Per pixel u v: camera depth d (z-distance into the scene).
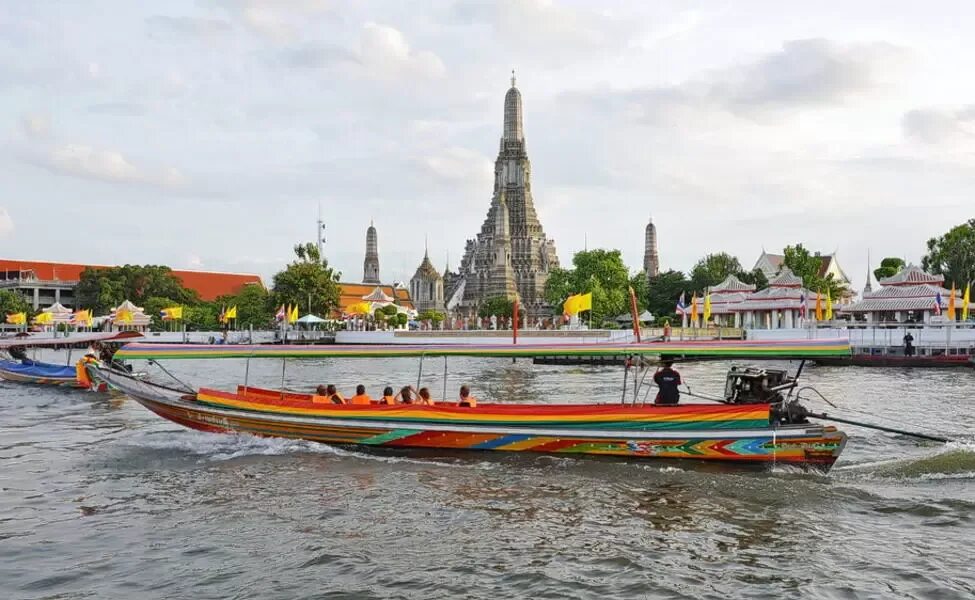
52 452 22.27
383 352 22.50
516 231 163.25
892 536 14.28
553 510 16.05
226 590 11.91
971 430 25.64
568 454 20.86
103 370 25.67
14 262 154.12
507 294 145.38
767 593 11.71
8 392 38.50
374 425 21.70
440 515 15.71
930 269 102.75
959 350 59.94
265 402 22.86
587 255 108.56
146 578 12.39
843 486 17.78
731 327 90.69
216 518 15.57
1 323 126.44
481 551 13.53
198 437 23.80
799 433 18.97
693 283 125.69
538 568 12.70
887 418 28.50
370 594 11.71
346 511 16.02
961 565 12.80
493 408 21.19
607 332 75.50
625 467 19.69
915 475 18.75
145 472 19.55
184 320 121.06
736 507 16.19
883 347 62.22
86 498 17.12
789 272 84.50
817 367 57.56
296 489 17.80
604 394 37.69
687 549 13.62
